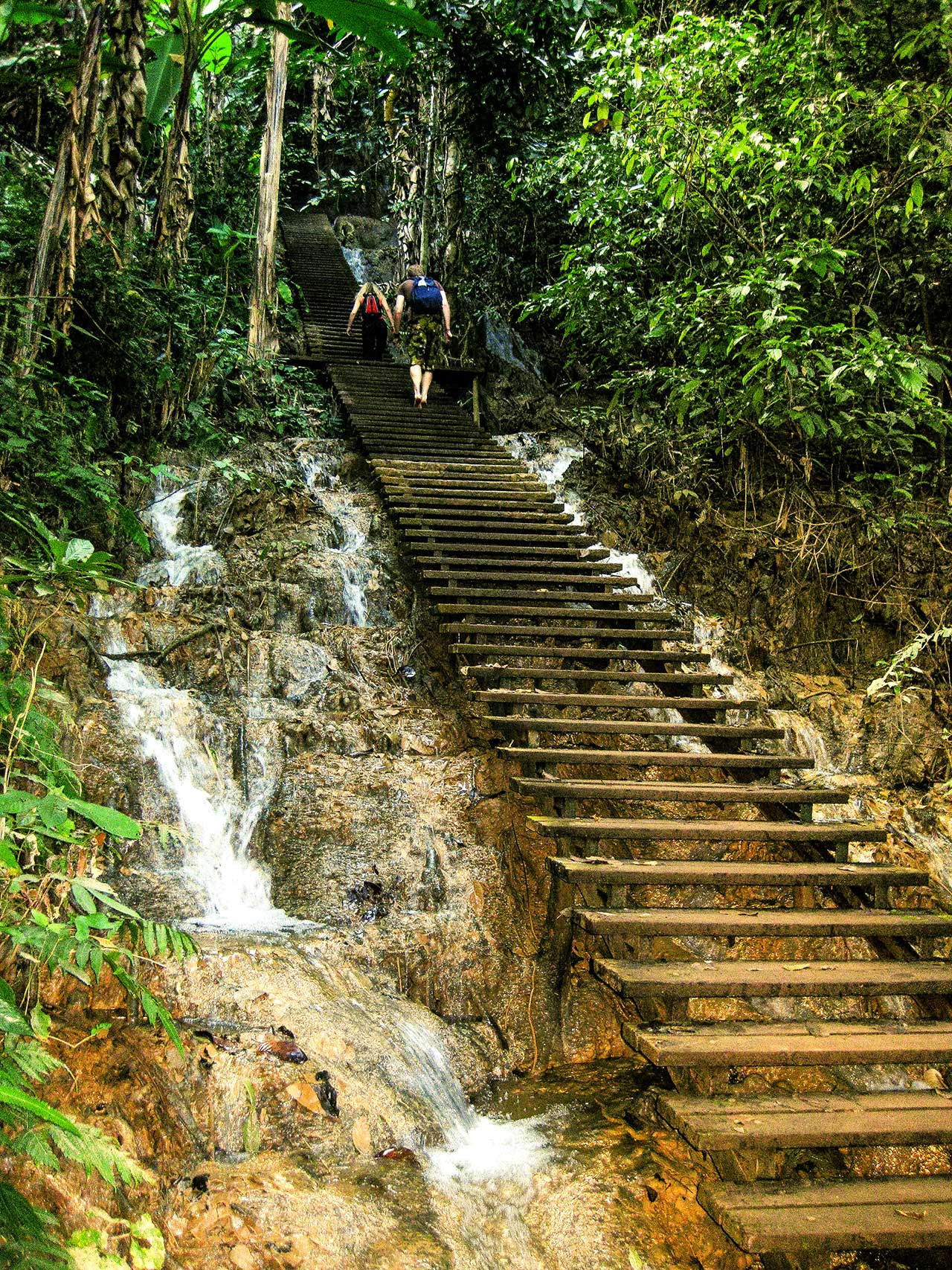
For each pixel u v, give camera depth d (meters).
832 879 4.05
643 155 7.03
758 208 7.37
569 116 11.04
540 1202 2.87
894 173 7.31
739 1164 2.83
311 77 18.70
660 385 8.17
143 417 7.24
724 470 7.65
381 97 14.73
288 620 5.94
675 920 3.62
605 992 3.99
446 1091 3.35
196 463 7.32
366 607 6.21
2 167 7.53
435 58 10.77
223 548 6.45
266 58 13.43
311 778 4.58
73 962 2.71
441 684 5.57
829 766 6.08
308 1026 3.18
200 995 3.20
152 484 6.84
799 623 7.10
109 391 6.90
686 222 7.89
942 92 6.85
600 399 9.48
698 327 7.20
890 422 6.91
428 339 9.35
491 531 6.85
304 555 6.36
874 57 7.50
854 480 7.48
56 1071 2.68
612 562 6.69
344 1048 3.16
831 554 7.23
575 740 5.54
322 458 8.09
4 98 8.78
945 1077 3.90
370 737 4.90
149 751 4.37
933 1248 2.75
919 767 6.18
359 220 19.44
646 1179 2.95
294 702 5.11
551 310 9.99
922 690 6.59
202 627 5.30
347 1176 2.78
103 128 7.66
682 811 5.16
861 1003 4.33
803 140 6.95
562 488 7.91
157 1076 2.82
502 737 4.91
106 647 4.98
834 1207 2.69
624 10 9.47
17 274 6.52
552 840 4.55
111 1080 2.74
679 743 5.76
